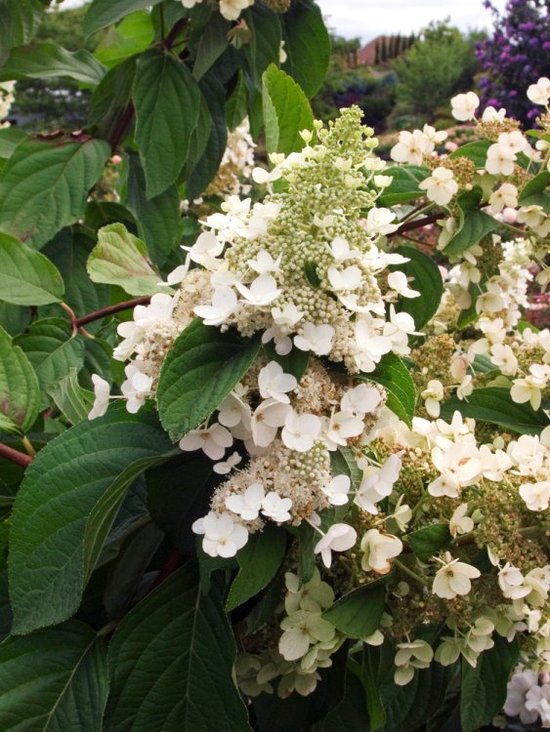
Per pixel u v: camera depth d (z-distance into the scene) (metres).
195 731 0.36
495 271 0.60
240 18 0.76
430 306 0.59
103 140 0.76
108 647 0.37
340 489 0.34
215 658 0.37
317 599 0.38
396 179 0.56
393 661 0.43
